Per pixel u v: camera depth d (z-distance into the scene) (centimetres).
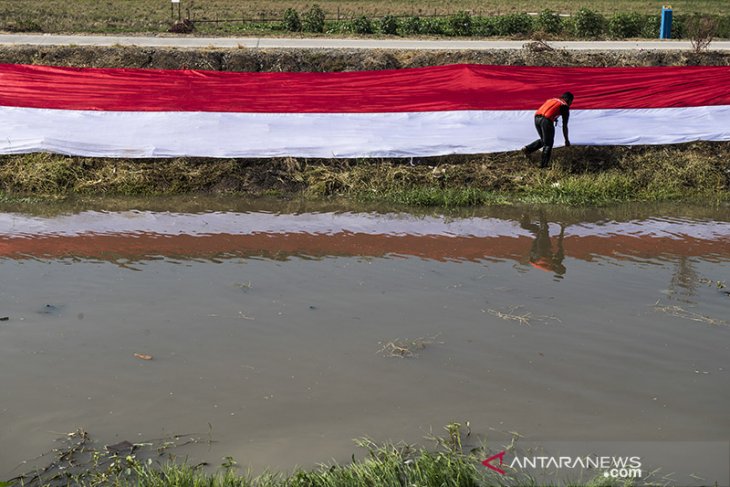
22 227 1182
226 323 816
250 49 1869
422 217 1299
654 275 1002
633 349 767
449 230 1216
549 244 1144
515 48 1997
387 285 945
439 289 934
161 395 660
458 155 1517
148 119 1514
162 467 555
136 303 869
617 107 1603
